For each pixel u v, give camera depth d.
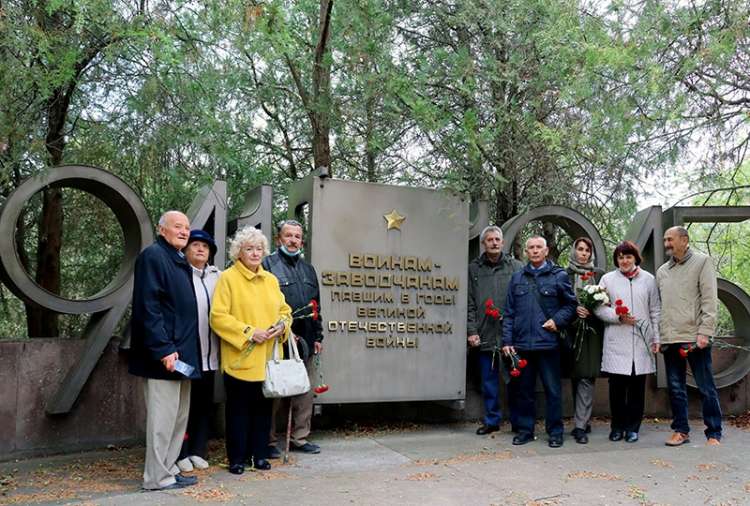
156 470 4.08
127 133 6.56
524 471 4.54
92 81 6.70
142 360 4.12
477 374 6.52
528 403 5.58
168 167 6.37
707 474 4.48
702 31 4.88
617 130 5.20
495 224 7.96
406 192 6.02
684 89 5.37
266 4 5.24
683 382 5.52
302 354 4.98
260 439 4.66
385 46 6.18
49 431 5.08
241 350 4.39
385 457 5.04
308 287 5.14
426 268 6.04
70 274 7.91
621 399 5.65
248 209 5.85
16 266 4.84
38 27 5.05
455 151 5.89
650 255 6.74
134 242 5.35
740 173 7.52
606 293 5.65
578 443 5.55
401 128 6.82
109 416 5.31
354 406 6.36
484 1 6.39
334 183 5.80
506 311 5.62
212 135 6.11
